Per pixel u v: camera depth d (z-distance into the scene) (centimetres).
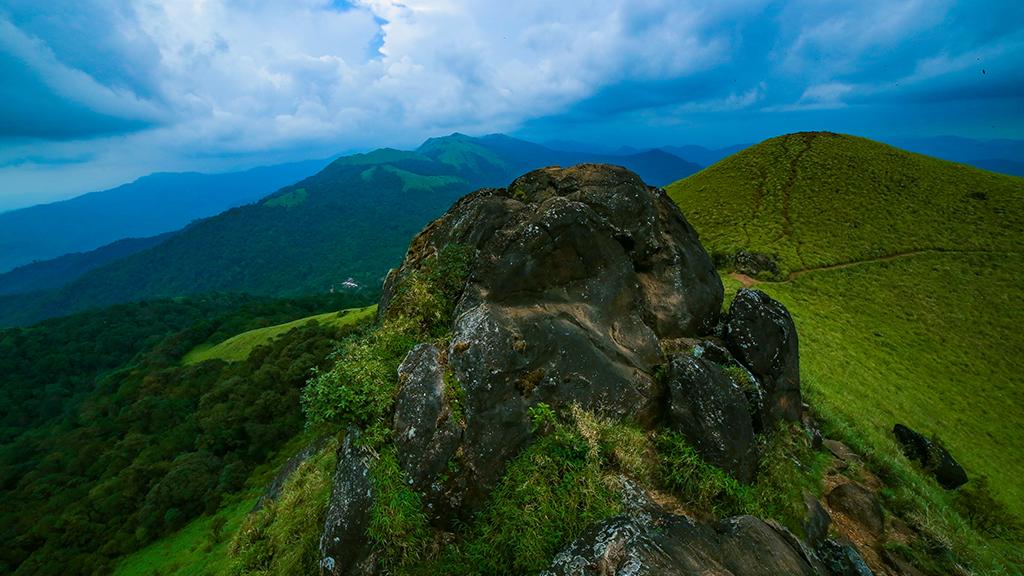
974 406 3497
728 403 1155
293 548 1200
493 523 944
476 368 1088
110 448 8700
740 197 7694
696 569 757
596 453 1006
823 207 6888
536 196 1655
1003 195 6644
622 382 1175
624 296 1395
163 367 12281
